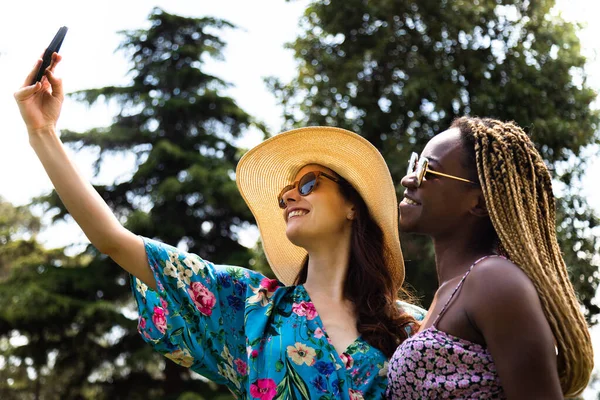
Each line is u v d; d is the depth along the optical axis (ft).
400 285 11.23
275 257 11.85
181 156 77.46
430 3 56.08
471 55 55.36
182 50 83.25
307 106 55.36
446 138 8.54
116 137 79.61
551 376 7.27
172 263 10.23
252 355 9.91
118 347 72.23
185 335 10.19
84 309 69.31
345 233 11.05
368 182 11.10
